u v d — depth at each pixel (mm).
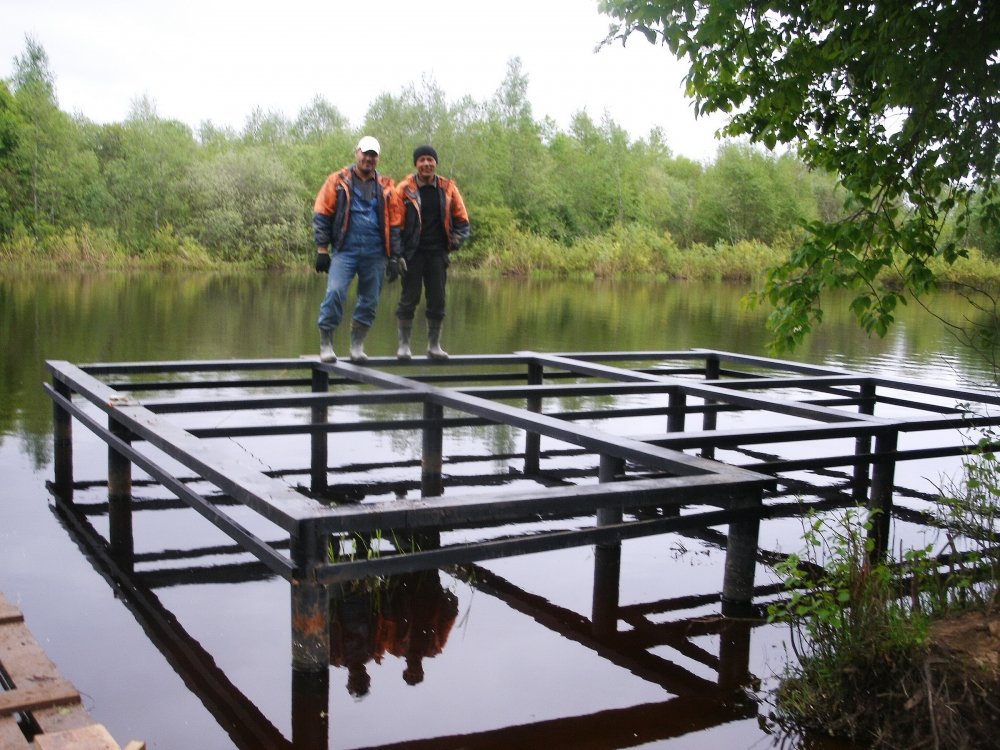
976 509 4473
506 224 46219
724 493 4168
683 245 56250
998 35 4039
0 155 37844
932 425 5836
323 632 3537
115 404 5531
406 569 3580
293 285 30734
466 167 48719
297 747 3098
